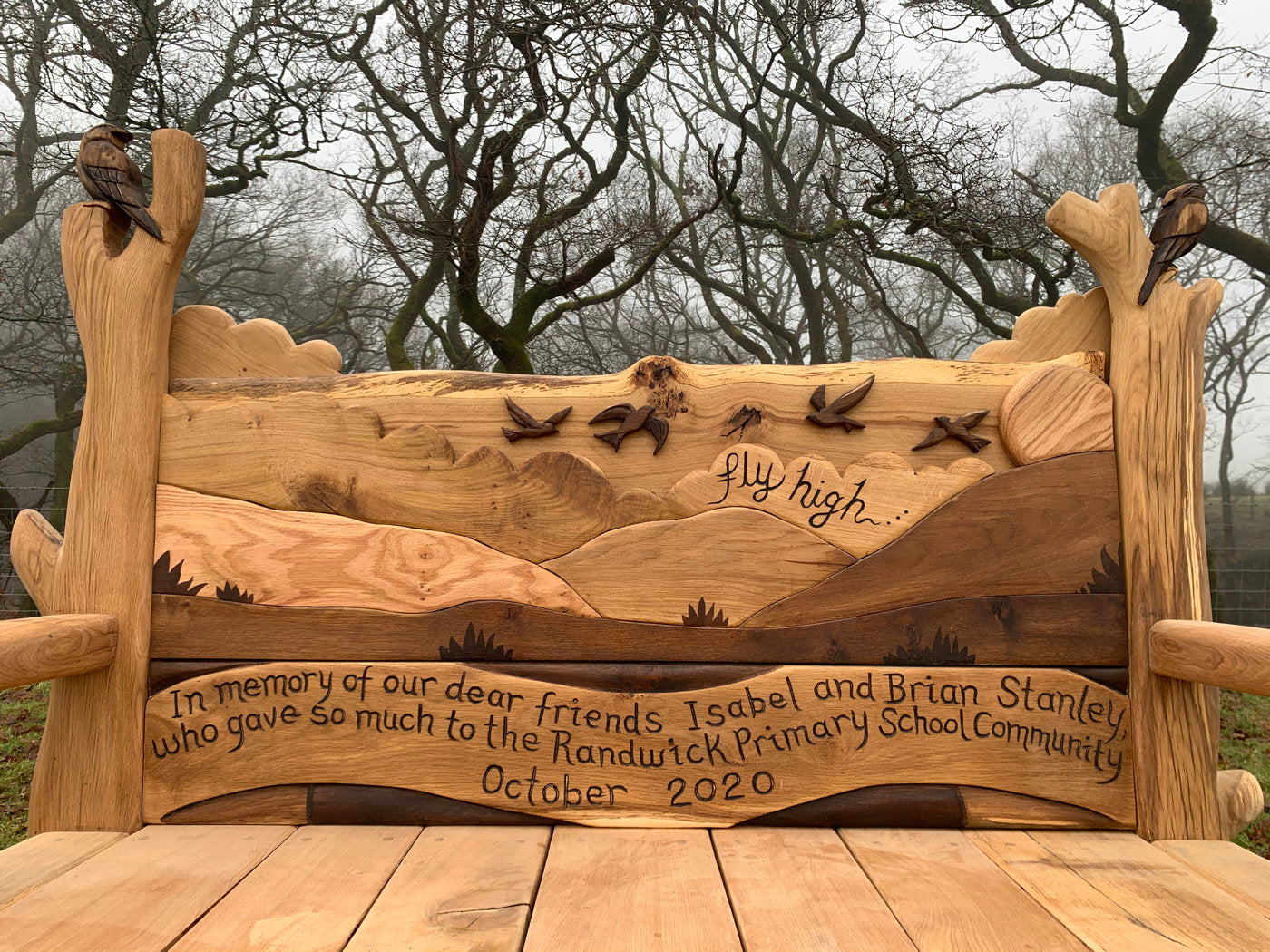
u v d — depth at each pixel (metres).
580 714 1.58
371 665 1.60
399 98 5.20
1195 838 1.52
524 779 1.57
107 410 1.64
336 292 8.76
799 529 1.64
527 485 1.65
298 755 1.58
